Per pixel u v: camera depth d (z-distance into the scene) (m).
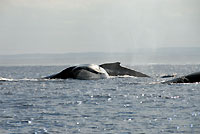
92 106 95.81
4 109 91.44
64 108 92.88
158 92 122.94
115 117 80.94
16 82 160.88
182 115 82.12
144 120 77.75
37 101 105.00
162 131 69.00
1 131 69.56
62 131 69.62
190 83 142.75
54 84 150.50
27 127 72.44
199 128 70.88
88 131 69.62
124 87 139.25
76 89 134.75
